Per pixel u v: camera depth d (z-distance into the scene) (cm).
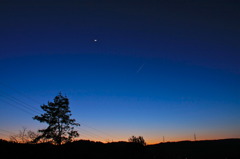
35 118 4406
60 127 4406
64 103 4603
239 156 6275
